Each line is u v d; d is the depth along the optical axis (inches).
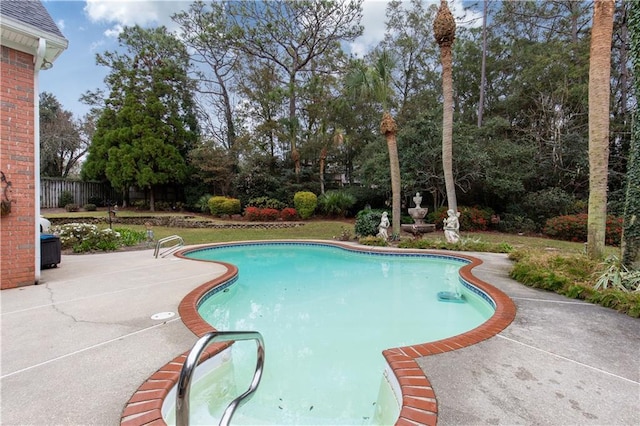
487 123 634.2
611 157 586.6
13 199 198.1
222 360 114.7
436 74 816.9
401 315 190.4
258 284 267.1
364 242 442.9
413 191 618.2
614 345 119.9
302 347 146.3
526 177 577.3
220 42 771.4
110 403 81.7
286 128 768.3
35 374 96.3
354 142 808.3
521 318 148.9
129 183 754.8
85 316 147.8
